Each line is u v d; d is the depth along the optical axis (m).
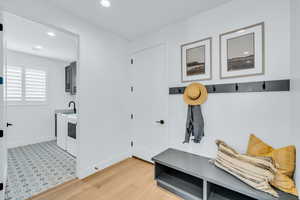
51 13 1.78
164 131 2.42
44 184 1.96
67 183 1.99
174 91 2.27
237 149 1.74
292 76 1.37
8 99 3.37
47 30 2.37
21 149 3.32
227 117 1.81
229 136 1.80
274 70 1.51
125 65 2.81
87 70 2.19
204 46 1.98
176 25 2.25
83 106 2.14
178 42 2.23
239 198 1.53
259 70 1.59
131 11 1.96
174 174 2.03
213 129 1.92
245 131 1.68
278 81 1.48
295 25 1.31
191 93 1.94
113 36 2.57
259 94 1.60
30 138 3.71
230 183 1.37
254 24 1.61
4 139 1.62
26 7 1.58
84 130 2.15
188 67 2.14
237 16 1.72
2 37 1.48
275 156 1.40
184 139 2.18
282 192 1.25
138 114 2.80
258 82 1.59
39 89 3.86
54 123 4.15
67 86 4.22
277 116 1.50
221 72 1.85
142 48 2.69
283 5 1.45
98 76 2.34
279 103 1.49
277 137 1.49
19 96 3.54
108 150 2.49
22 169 2.38
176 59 2.26
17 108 3.51
